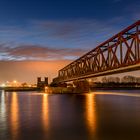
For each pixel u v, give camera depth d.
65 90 184.88
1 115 51.16
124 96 139.25
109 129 34.41
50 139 29.27
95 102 90.06
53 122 41.22
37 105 77.50
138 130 33.50
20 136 30.78
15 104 82.12
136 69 56.75
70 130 34.09
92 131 33.22
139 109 63.22
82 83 185.62
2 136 30.83
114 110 60.66
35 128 35.75
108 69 67.00
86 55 92.06
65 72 160.50
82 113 54.09
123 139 28.83
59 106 73.19
